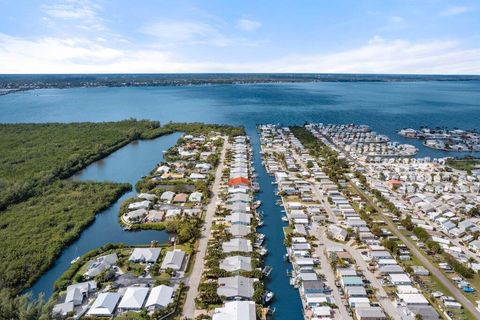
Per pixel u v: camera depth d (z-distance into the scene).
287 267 111.62
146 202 154.75
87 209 150.50
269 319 89.19
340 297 96.19
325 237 128.50
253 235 126.38
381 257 113.44
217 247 119.44
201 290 96.81
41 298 82.38
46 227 133.62
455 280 102.06
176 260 109.69
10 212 146.88
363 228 132.00
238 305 89.12
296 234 128.38
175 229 133.25
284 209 153.38
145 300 93.75
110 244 120.88
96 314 88.62
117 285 100.75
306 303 93.56
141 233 133.88
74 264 110.38
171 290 96.38
